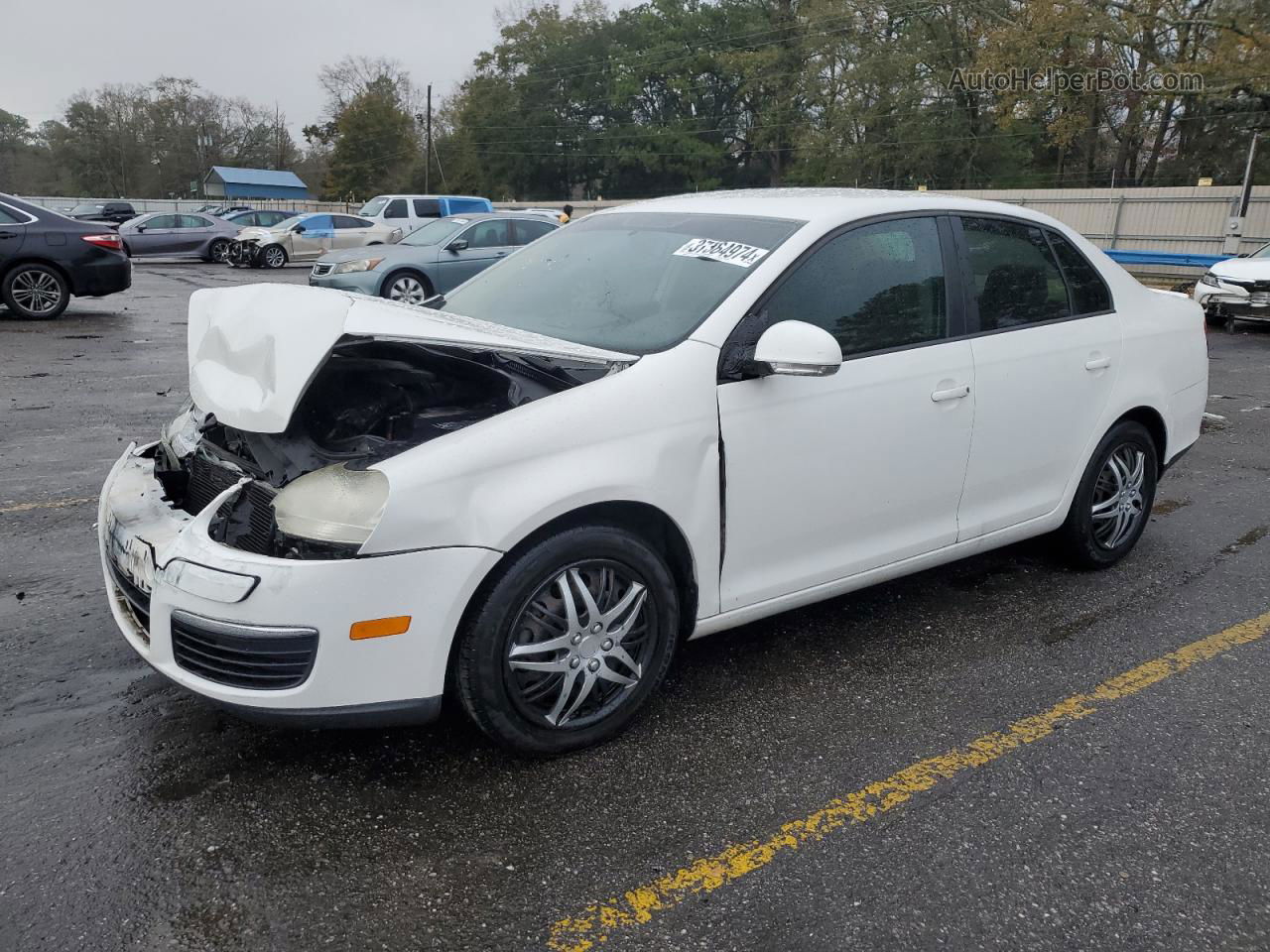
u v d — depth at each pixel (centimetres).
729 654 365
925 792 280
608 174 6359
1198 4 2480
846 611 406
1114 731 316
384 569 247
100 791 272
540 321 343
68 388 850
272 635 243
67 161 8788
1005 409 377
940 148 4350
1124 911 234
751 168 6072
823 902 235
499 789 276
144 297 1742
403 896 234
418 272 1438
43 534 474
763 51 5297
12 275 1273
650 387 288
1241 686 347
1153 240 2788
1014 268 391
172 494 326
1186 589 436
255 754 291
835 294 333
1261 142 3828
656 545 306
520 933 223
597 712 294
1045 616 404
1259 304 1367
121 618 289
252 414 261
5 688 326
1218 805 277
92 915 226
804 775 287
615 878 242
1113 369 420
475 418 293
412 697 258
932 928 227
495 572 265
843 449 328
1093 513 436
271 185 7319
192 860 245
